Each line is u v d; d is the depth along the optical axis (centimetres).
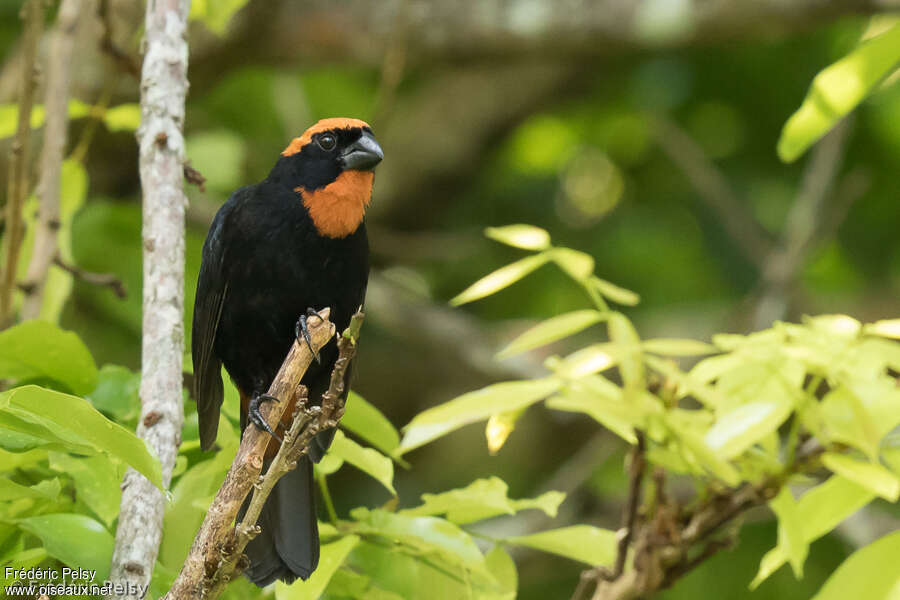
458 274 1738
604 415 659
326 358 784
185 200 681
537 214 1769
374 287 1558
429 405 1734
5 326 792
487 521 1432
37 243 804
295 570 589
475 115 1736
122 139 1256
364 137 789
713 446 641
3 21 1580
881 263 1714
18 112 806
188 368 769
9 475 635
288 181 783
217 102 1653
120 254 1138
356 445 641
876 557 620
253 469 519
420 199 1742
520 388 656
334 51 1326
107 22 858
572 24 1280
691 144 1533
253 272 771
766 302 1402
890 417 650
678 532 716
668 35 1254
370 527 612
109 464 606
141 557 557
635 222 1720
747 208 1686
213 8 860
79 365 675
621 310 1680
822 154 1393
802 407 664
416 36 1316
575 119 1781
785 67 1631
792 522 670
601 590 720
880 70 658
